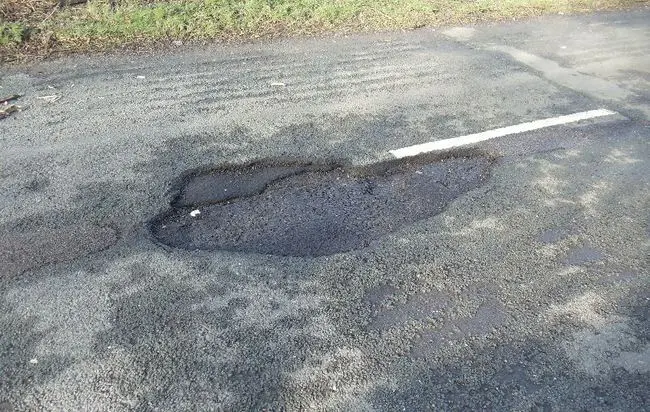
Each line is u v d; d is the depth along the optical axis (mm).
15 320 3045
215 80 5938
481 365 2926
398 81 6148
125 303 3193
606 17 8836
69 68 6004
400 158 4750
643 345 3084
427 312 3242
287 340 3010
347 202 4207
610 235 3957
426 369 2889
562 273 3588
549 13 8789
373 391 2760
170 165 4492
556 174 4629
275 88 5836
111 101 5398
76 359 2844
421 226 3965
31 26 6582
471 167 4691
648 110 5793
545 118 5516
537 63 6855
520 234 3924
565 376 2885
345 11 7812
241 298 3268
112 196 4098
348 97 5734
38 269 3398
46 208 3926
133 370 2799
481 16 8344
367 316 3191
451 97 5848
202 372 2807
